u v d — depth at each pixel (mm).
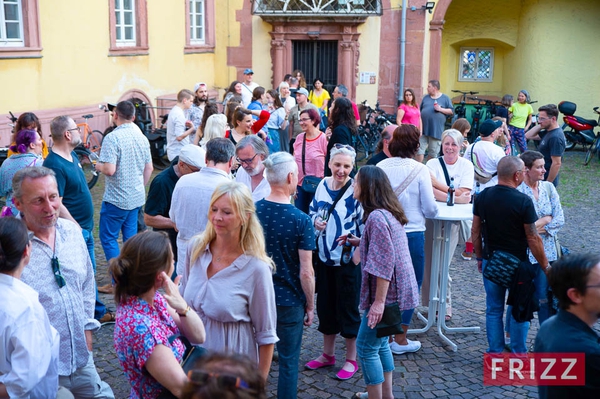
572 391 2496
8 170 5117
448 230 5172
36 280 3166
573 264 2549
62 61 12008
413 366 4910
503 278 4547
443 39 19875
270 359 3229
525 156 5051
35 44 11312
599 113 16547
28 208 3184
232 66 17016
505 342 5297
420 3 15781
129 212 6320
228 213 3076
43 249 3223
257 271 3150
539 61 17797
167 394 2539
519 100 13945
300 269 3756
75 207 5500
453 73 20375
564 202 10719
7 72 10773
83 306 3381
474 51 20141
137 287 2564
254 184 4816
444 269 5270
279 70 16625
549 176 7762
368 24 16141
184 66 15875
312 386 4566
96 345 5145
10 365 2650
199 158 4695
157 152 12719
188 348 2812
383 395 4168
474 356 5098
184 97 9367
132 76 14016
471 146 6762
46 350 2717
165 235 2656
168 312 2723
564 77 17656
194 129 9367
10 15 10969
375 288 3887
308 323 3848
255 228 3180
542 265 4535
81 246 3396
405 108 11891
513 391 4527
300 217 3736
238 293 3146
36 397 2729
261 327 3207
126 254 2564
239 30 16766
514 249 4590
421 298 5664
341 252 4484
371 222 3840
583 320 2572
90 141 12484
